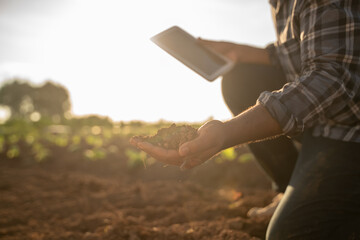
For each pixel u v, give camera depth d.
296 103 1.08
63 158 5.76
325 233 1.25
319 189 1.28
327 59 1.13
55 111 47.84
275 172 2.04
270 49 1.98
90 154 5.55
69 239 1.99
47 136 8.35
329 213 1.25
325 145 1.32
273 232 1.32
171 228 2.03
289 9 1.39
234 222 2.01
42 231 2.23
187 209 2.55
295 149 2.01
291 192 1.35
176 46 1.66
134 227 2.02
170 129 1.05
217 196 3.08
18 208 2.80
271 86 1.92
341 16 1.16
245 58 1.96
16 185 3.65
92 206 2.87
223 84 2.06
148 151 1.00
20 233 2.20
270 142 1.96
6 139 8.25
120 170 4.91
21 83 47.50
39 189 3.51
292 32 1.38
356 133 1.27
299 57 1.41
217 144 0.97
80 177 4.15
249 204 2.57
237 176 4.05
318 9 1.20
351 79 1.13
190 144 0.93
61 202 3.03
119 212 2.60
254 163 4.37
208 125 0.99
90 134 9.99
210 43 1.95
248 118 1.04
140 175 4.60
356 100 1.19
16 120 12.84
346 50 1.14
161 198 3.02
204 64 1.72
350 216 1.25
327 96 1.09
